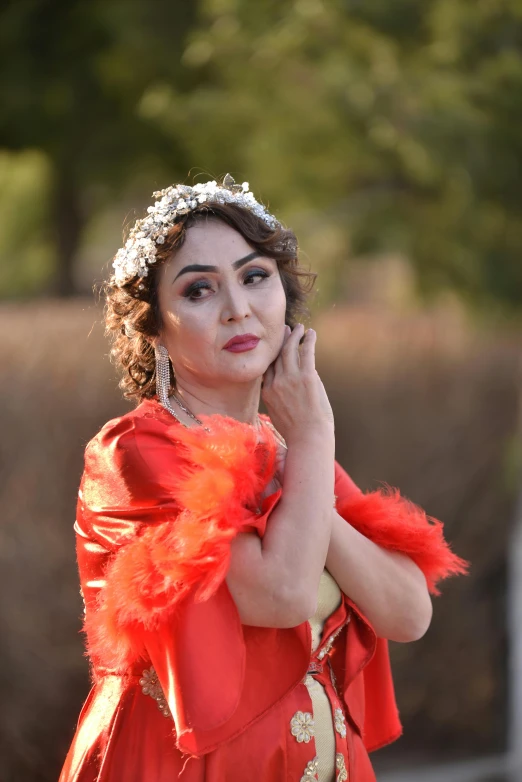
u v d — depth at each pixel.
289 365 2.90
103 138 20.08
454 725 8.85
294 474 2.76
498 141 11.08
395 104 10.57
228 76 11.95
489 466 8.59
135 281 2.92
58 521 7.01
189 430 2.74
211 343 2.85
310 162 11.34
